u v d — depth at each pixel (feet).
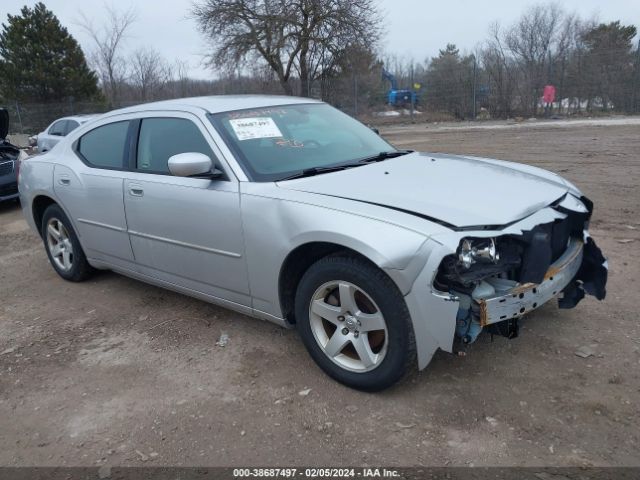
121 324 14.29
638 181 27.55
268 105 13.97
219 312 14.55
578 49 92.48
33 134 103.65
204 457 9.12
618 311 13.08
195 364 12.02
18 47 110.83
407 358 9.58
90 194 15.10
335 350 10.57
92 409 10.67
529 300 9.61
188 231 12.50
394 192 10.35
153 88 135.23
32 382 11.78
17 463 9.30
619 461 8.39
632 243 17.85
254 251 11.24
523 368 10.93
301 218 10.27
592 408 9.61
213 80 121.19
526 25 103.81
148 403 10.71
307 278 10.66
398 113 95.81
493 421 9.43
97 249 15.76
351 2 92.17
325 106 15.47
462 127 76.23
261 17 92.17
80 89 115.14
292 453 9.06
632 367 10.77
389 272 9.12
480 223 9.25
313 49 96.63
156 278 14.19
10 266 20.11
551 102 82.28
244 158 11.89
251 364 11.84
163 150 13.39
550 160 36.42
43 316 15.19
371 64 101.45
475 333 9.34
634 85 78.23
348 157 13.07
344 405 10.18
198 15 94.73
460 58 104.58
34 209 18.06
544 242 9.68
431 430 9.33
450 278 9.01
